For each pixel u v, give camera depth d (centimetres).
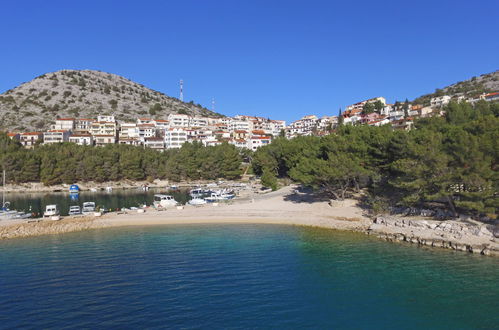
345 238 5353
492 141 4531
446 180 4866
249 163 17925
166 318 2786
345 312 2892
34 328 2659
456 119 7994
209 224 6575
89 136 18862
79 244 5184
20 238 5650
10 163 12962
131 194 11656
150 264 4144
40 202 9825
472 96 18788
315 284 3478
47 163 13312
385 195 7019
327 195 8231
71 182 13525
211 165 14925
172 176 14575
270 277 3678
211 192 10956
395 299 3131
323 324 2692
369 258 4306
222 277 3681
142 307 2984
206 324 2688
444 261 4128
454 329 2634
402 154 6141
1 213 7275
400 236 5188
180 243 5156
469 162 4644
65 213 7975
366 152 7006
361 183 7831
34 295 3262
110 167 14138
